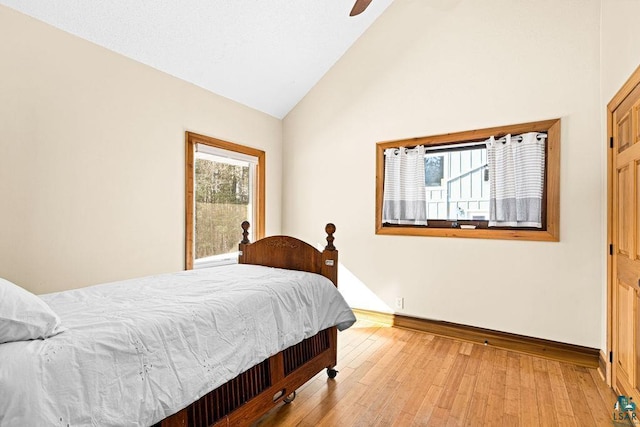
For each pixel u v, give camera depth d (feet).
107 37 8.14
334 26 11.32
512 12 9.66
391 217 11.73
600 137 8.46
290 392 6.45
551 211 9.06
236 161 12.54
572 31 8.87
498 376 7.96
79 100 7.81
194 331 4.64
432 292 10.82
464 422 6.17
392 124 11.64
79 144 7.82
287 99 13.44
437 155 11.15
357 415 6.36
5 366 3.07
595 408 6.66
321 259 7.78
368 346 9.76
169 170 9.88
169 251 9.88
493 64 9.91
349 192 12.56
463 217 10.70
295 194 13.96
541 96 9.23
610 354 7.49
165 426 4.17
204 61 10.10
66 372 3.33
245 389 5.50
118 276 8.60
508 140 9.64
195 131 10.67
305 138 13.69
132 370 3.84
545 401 6.89
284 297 6.36
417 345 9.84
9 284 3.85
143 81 9.16
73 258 7.72
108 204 8.39
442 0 10.78
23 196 6.93
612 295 7.45
